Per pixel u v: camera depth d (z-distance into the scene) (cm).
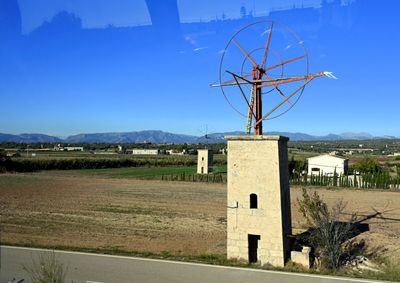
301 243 2064
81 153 16088
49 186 5316
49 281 1198
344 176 6475
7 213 3117
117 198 4278
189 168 10362
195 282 1529
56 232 2486
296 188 5919
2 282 1455
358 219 3244
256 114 1912
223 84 1914
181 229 2703
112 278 1564
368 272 1709
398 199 4675
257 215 1844
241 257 1862
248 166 1872
